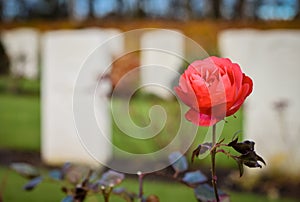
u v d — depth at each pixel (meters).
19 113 5.75
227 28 4.38
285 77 3.54
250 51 3.58
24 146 5.20
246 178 3.61
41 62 5.55
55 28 5.25
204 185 0.89
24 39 5.49
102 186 0.90
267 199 3.33
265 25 4.30
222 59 0.65
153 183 3.55
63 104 3.94
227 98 0.60
